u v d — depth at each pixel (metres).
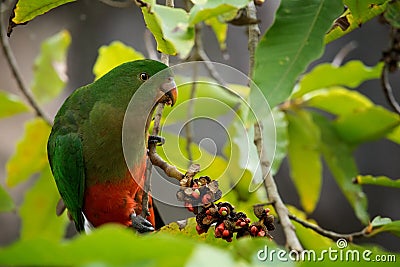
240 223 5.31
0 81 16.45
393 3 6.12
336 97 9.38
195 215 5.64
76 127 7.56
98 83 7.50
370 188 16.48
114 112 7.24
